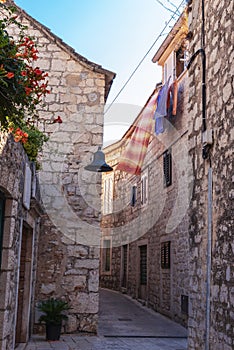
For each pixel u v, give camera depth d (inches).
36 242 323.6
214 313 183.8
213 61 206.2
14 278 196.1
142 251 605.0
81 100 364.8
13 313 197.6
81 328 332.2
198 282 208.8
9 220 178.9
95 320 334.3
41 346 281.3
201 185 213.6
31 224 275.6
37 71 142.5
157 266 509.4
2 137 150.3
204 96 215.5
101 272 798.5
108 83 383.2
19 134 147.4
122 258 704.4
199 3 234.2
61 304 312.0
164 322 426.0
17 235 200.2
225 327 170.9
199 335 201.9
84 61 366.6
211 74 208.4
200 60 227.0
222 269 178.1
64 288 336.8
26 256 289.4
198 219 214.8
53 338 303.4
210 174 198.7
